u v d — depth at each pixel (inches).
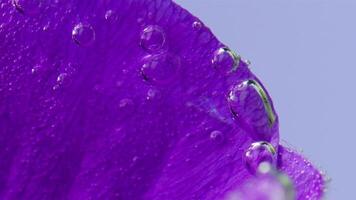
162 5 4.0
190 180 4.0
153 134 4.0
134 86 4.0
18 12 4.0
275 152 4.0
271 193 3.6
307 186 4.0
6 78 4.0
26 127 4.0
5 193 4.0
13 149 4.0
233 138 4.0
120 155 4.0
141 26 4.0
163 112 4.0
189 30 4.0
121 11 4.0
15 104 4.0
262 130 4.0
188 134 4.0
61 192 4.0
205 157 4.0
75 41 4.0
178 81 4.0
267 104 4.1
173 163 4.0
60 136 4.0
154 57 4.0
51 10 4.0
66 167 4.0
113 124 4.0
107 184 4.0
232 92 4.0
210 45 4.0
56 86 4.0
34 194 4.0
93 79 4.0
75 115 4.0
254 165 4.0
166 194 4.0
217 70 4.0
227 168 4.0
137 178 4.0
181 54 4.0
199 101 4.0
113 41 4.0
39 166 4.0
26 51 4.0
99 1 4.0
